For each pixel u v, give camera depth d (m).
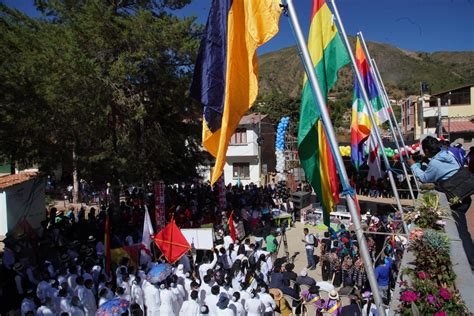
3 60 16.91
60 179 38.06
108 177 19.91
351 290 11.62
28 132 17.14
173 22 18.44
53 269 12.05
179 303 11.04
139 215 20.61
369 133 10.93
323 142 5.95
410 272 5.53
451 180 6.50
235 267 12.23
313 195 31.84
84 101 16.77
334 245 15.05
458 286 5.18
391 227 13.34
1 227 20.06
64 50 16.50
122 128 19.89
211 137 5.71
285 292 11.01
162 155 20.02
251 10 5.23
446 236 6.11
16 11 18.58
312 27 5.98
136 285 11.05
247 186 31.38
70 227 16.83
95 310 10.58
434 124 38.72
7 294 11.78
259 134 39.56
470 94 37.81
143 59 17.62
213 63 5.68
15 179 21.31
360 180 31.64
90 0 17.89
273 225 23.59
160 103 19.97
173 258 12.34
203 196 26.53
